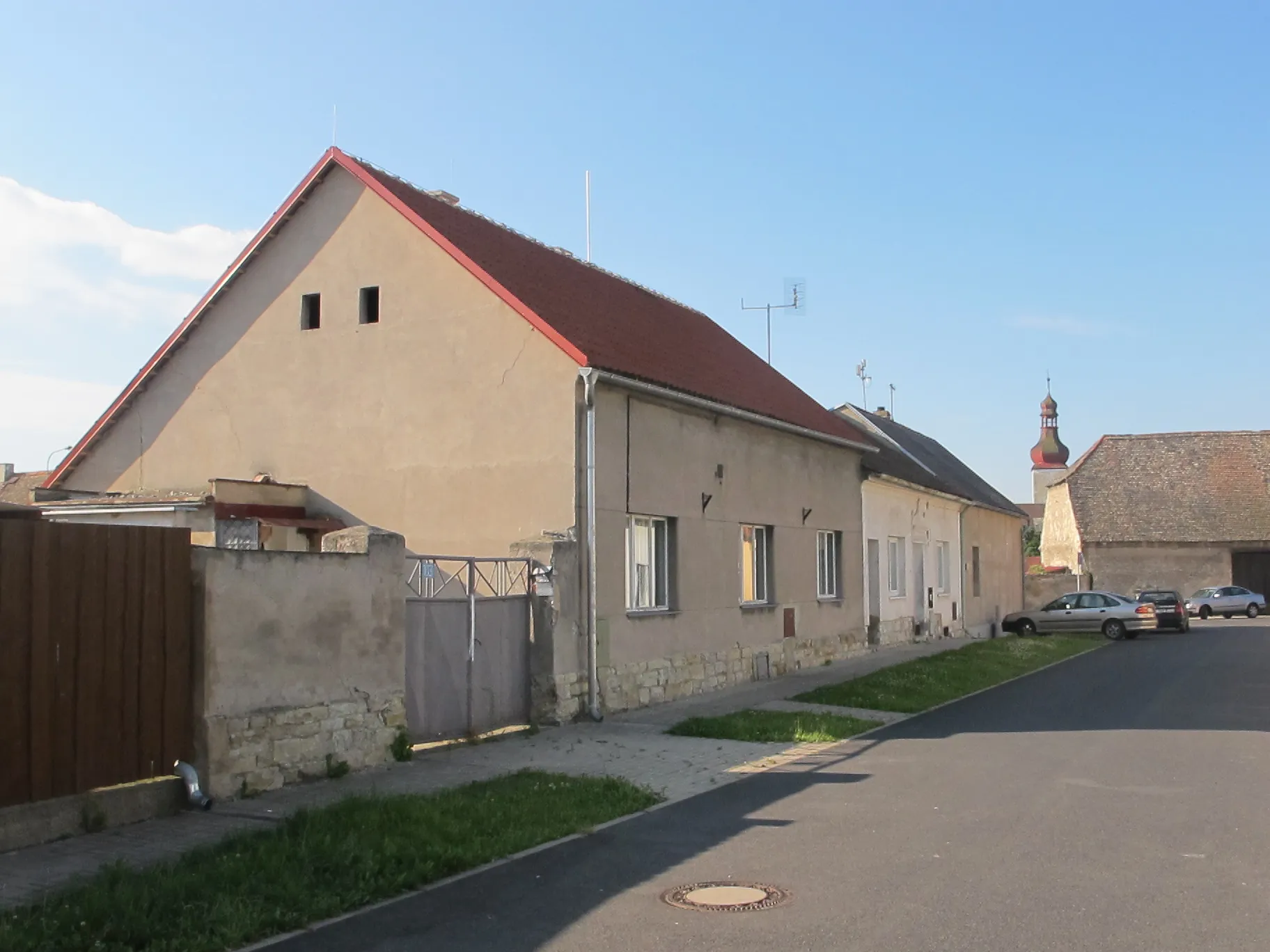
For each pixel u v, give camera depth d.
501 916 6.25
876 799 9.48
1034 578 48.69
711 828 8.43
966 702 17.17
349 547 11.20
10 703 7.71
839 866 7.22
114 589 8.54
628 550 15.87
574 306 16.91
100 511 15.43
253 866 6.87
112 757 8.45
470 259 15.35
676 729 13.53
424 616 12.22
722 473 18.41
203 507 14.91
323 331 16.44
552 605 13.94
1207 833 8.03
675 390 16.27
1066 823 8.38
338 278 16.41
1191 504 51.44
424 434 15.52
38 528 7.98
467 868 7.29
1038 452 103.62
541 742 12.74
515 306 14.94
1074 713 15.34
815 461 22.41
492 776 10.59
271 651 9.88
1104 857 7.37
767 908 6.30
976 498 35.31
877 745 12.67
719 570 18.20
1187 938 5.69
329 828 7.81
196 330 17.42
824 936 5.78
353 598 10.91
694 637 17.38
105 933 5.67
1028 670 22.72
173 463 17.41
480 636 13.10
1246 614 46.25
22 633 7.82
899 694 17.42
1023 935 5.76
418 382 15.63
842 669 21.50
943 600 32.28
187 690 9.14
